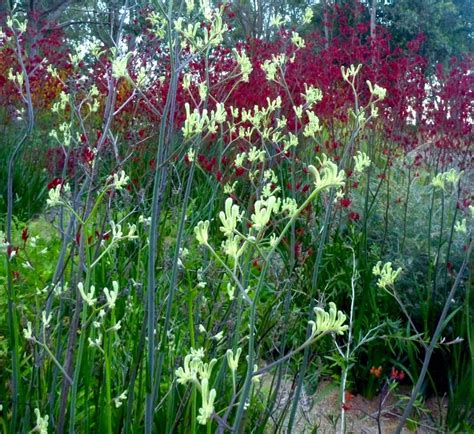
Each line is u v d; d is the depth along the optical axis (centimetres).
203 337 240
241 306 193
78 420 223
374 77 518
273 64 380
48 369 221
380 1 1545
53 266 361
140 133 450
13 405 200
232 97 532
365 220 377
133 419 215
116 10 400
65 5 1194
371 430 305
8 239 248
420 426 310
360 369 335
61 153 526
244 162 454
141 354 196
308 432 289
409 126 579
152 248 170
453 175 254
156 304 264
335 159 418
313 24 1360
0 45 604
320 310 127
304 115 503
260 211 125
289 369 329
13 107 636
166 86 490
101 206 327
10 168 248
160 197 216
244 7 1334
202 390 119
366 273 338
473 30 1773
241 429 212
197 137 205
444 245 384
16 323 206
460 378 326
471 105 495
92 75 453
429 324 341
